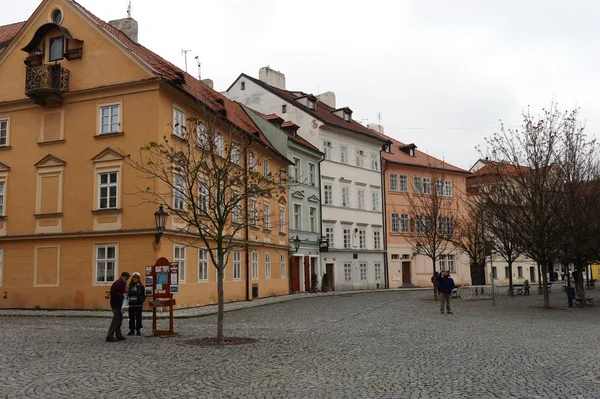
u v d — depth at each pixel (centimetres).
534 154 2544
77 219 2520
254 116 4122
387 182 5259
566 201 2508
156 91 2469
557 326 1747
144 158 2423
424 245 3638
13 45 2742
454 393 822
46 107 2644
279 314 2284
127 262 2403
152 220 2389
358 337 1481
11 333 1605
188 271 2588
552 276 6412
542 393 820
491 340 1405
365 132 5116
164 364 1074
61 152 2594
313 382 900
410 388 855
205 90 3344
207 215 1492
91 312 2339
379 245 5091
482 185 2906
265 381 909
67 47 2630
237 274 3159
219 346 1319
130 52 2523
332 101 5675
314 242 4400
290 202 4100
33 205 2608
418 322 1892
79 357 1159
